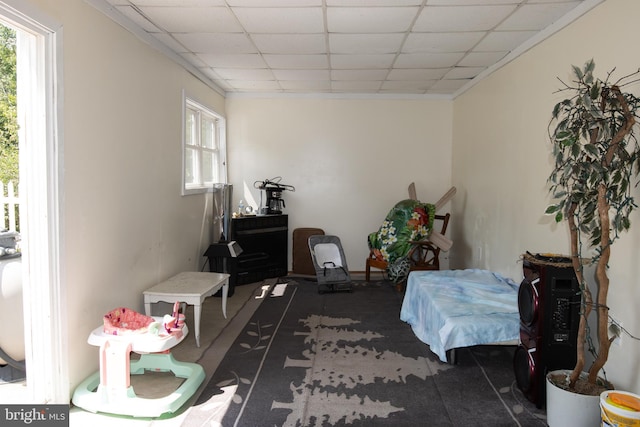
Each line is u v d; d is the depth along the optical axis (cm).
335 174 612
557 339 244
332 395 265
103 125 283
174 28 338
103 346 241
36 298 233
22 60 227
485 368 304
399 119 609
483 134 482
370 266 567
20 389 260
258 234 559
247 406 251
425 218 526
